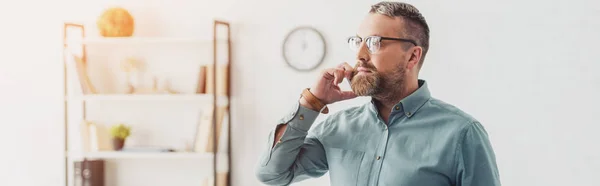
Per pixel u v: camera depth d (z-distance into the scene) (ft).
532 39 11.86
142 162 13.82
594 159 11.66
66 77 13.41
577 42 11.68
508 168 12.00
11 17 14.23
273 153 5.87
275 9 13.12
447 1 12.17
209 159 13.58
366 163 5.69
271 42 13.17
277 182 6.16
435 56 12.25
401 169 5.47
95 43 13.60
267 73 13.21
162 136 13.75
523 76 11.91
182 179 13.71
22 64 14.23
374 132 5.76
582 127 11.69
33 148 14.24
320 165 6.22
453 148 5.32
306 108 5.79
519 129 11.94
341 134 5.94
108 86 13.89
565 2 11.71
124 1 13.73
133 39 12.99
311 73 12.97
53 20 14.06
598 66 11.59
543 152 11.85
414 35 5.52
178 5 13.55
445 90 12.22
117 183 13.91
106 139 13.92
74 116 14.08
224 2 13.35
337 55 12.81
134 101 13.85
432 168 5.36
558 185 11.82
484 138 5.38
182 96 12.87
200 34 13.48
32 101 14.21
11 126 14.28
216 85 13.06
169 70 13.64
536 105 11.86
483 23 12.05
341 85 12.77
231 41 13.34
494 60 12.02
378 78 5.46
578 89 11.69
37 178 14.24
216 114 13.12
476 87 12.09
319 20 12.89
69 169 14.14
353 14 12.72
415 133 5.54
